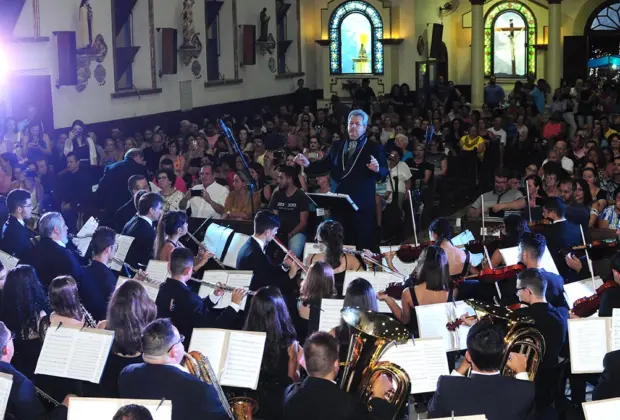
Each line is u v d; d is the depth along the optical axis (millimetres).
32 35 15891
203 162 12781
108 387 5828
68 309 6160
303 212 10664
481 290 7797
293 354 6137
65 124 16938
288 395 4934
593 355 5742
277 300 6129
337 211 10484
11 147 14578
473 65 24734
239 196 11719
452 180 17484
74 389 5980
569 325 5793
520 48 29234
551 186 10789
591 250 8258
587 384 7992
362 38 27141
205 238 9453
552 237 8633
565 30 28812
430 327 6277
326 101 27688
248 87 24297
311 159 15695
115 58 18406
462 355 8188
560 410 6461
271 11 25141
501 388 4887
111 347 5789
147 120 19672
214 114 22484
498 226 10297
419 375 5605
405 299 6805
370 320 5105
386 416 4977
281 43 25859
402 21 26672
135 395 5008
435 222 8031
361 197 10945
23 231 9070
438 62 28188
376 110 24109
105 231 7719
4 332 5430
